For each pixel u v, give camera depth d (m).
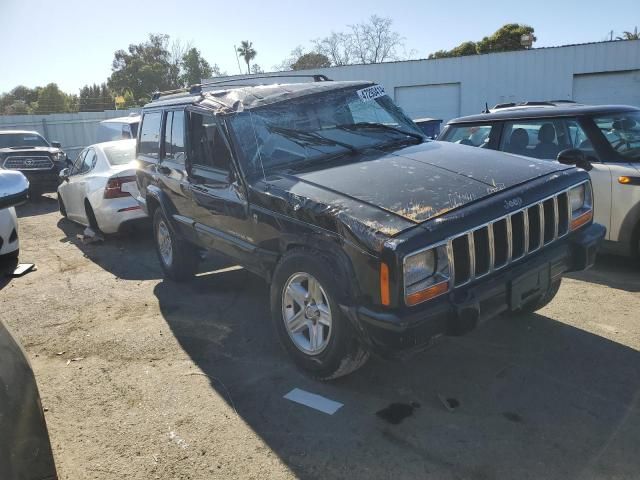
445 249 3.01
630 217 5.21
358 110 4.80
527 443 2.97
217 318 5.03
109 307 5.53
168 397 3.68
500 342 4.16
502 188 3.43
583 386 3.50
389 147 4.43
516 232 3.35
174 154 5.41
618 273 5.54
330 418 3.32
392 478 2.76
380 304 2.99
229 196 4.29
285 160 4.16
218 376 3.93
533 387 3.52
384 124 4.85
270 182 3.90
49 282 6.60
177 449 3.11
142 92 64.88
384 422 3.25
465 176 3.62
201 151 4.76
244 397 3.62
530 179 3.60
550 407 3.29
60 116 25.73
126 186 8.00
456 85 26.30
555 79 24.73
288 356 4.17
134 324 5.01
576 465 2.76
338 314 3.32
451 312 3.02
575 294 5.04
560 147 5.77
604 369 3.68
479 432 3.09
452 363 3.90
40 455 2.10
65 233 9.70
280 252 3.84
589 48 23.95
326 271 3.32
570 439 2.98
